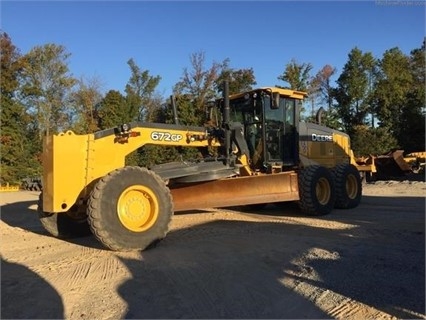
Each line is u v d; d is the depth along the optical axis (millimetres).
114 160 8125
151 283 5680
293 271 5941
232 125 10508
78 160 7754
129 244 7355
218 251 7285
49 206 7703
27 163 44188
